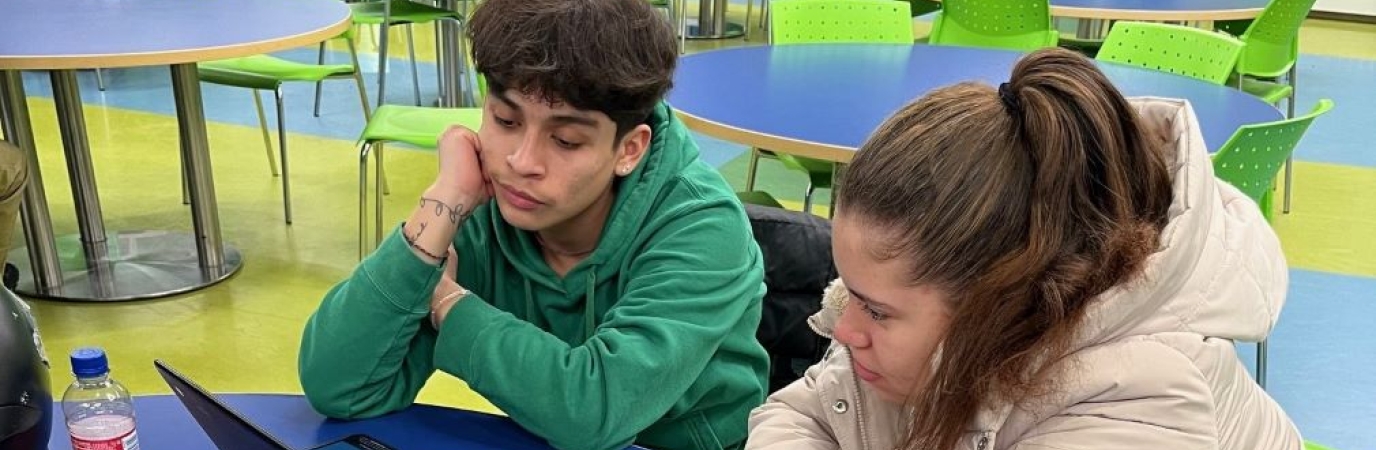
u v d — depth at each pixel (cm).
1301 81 611
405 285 113
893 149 77
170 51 247
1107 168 75
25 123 286
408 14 471
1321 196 413
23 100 285
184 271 315
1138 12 369
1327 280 334
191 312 292
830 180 276
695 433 133
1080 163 74
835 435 107
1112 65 286
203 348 273
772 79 256
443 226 115
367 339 114
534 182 113
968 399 78
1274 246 90
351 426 114
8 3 310
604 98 109
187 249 332
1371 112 546
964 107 77
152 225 354
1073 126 74
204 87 539
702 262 120
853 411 103
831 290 102
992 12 375
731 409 135
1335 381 272
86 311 291
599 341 116
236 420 84
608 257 125
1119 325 78
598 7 108
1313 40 748
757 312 133
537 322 133
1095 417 78
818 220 162
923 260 76
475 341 114
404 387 119
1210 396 79
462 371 115
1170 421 77
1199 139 82
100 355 93
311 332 118
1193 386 78
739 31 734
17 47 247
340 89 545
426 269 114
